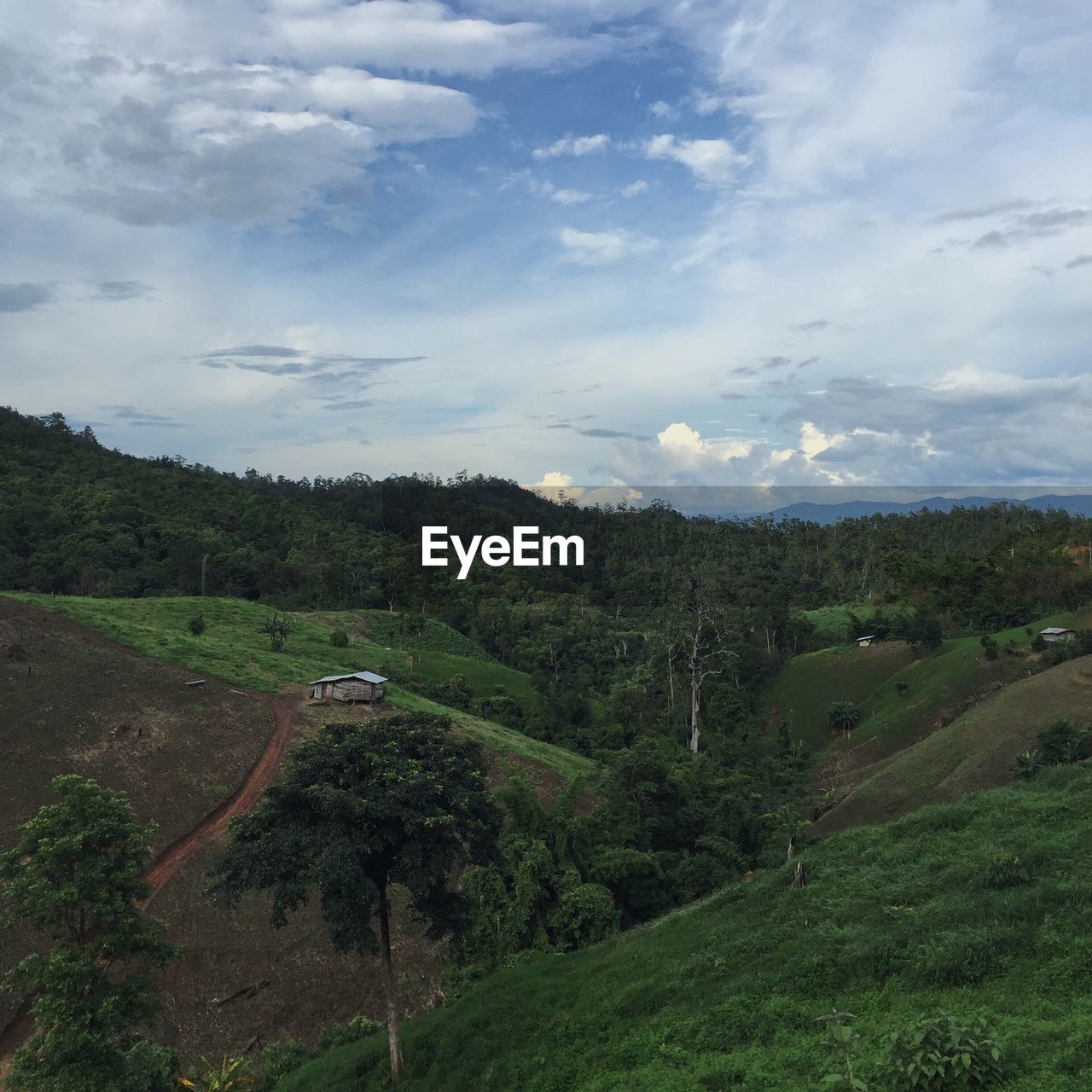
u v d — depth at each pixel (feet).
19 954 102.58
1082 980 48.78
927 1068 38.91
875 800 154.71
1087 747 141.79
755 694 309.22
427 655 308.40
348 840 61.87
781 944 67.97
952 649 290.76
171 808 141.28
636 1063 58.59
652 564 522.88
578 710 268.62
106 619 217.36
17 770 140.67
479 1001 77.82
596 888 109.91
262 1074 87.92
